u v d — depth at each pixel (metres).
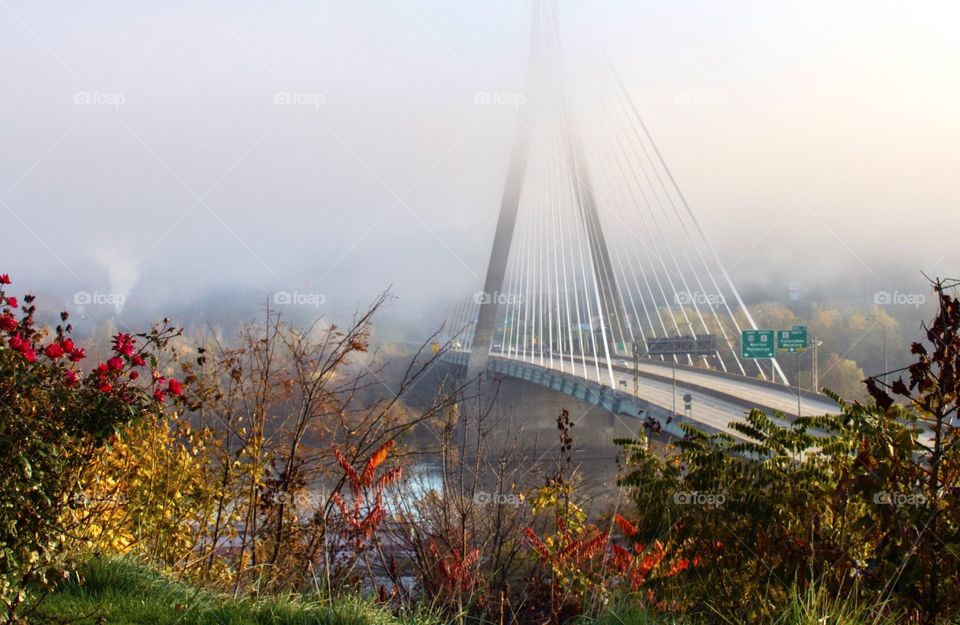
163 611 5.62
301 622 5.66
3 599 4.49
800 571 7.44
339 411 8.27
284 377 8.36
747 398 38.03
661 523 9.05
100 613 5.29
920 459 6.52
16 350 5.03
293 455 8.08
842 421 8.64
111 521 7.39
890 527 6.29
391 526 7.52
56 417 5.16
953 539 6.09
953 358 6.19
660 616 5.99
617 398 38.03
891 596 6.11
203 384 8.09
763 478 8.87
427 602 6.54
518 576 7.62
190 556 8.05
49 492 4.83
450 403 8.41
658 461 9.66
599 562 7.44
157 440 8.27
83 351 5.41
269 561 7.55
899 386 6.34
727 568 8.52
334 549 7.31
